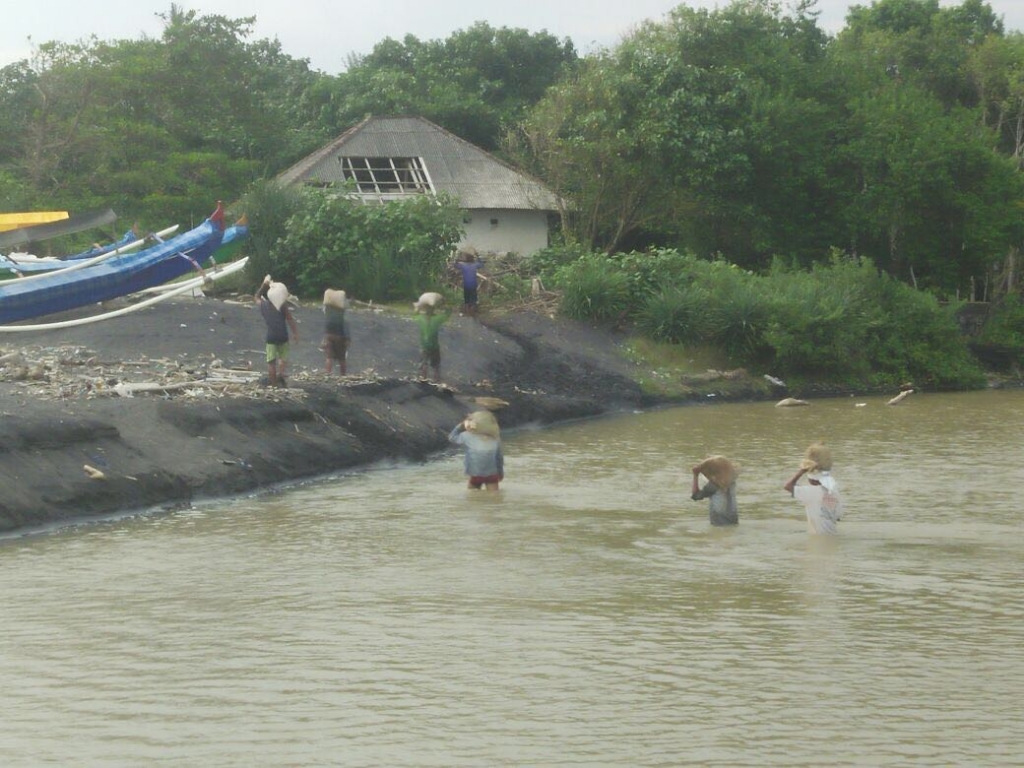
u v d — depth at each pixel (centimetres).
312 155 6512
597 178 5903
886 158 5766
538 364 4200
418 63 8812
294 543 1886
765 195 5991
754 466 2744
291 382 2967
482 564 1730
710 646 1326
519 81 8756
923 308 5141
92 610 1491
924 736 1055
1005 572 1681
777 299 4684
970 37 8669
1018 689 1184
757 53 6144
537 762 1001
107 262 3978
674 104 5719
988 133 6231
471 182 6231
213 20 7450
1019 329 5709
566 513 2145
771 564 1731
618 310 4691
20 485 2028
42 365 2945
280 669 1252
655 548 1838
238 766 996
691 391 4303
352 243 4662
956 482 2522
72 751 1030
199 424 2466
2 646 1340
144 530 1994
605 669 1247
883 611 1473
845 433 3391
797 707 1132
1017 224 5828
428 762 1002
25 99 6662
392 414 3014
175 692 1181
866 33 7756
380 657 1291
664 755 1014
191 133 7062
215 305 4003
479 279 4847
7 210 5781
